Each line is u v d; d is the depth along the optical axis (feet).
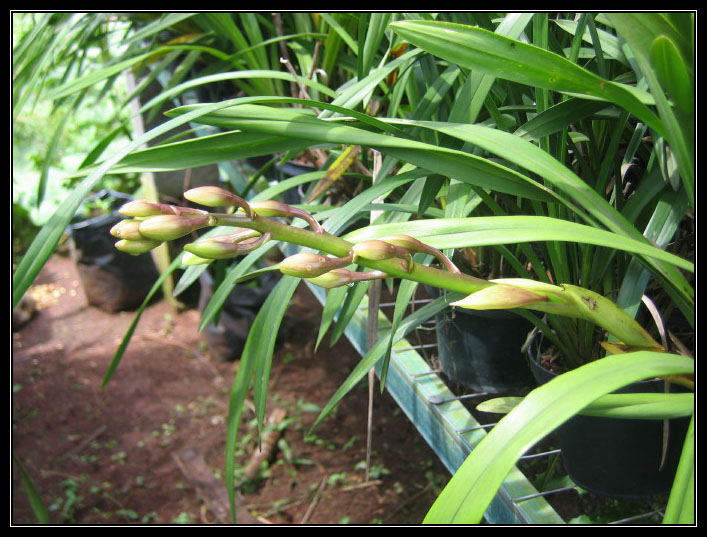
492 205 2.23
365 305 3.49
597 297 1.58
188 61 4.16
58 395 8.01
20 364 8.64
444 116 2.75
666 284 1.88
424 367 2.97
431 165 1.83
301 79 2.79
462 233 1.54
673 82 1.38
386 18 2.53
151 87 6.80
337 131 1.80
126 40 4.05
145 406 7.77
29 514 6.30
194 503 6.38
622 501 2.69
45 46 4.36
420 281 1.48
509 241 1.49
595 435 2.27
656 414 1.49
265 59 4.46
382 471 6.40
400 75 2.58
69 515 6.24
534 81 1.61
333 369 7.97
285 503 6.14
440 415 2.64
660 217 2.04
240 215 1.30
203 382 8.11
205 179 7.49
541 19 1.98
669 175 1.95
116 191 10.73
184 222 1.23
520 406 1.22
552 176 1.72
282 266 1.30
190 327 9.34
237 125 1.82
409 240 1.43
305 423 7.11
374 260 1.40
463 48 1.60
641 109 1.58
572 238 1.49
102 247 9.54
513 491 2.27
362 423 7.09
